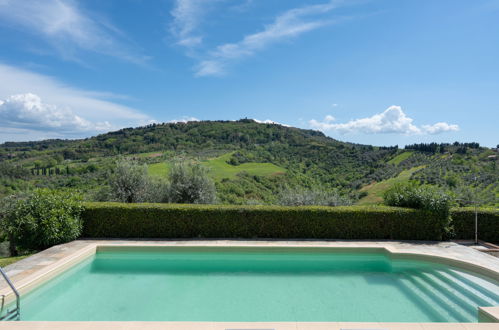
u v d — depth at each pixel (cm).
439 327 347
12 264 606
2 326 347
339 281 604
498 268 590
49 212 760
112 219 863
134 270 670
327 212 863
